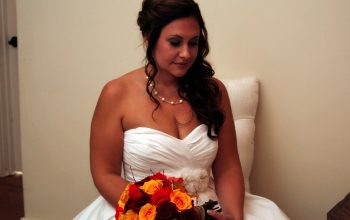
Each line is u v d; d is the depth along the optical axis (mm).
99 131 1419
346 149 1786
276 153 1875
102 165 1416
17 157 3135
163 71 1384
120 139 1410
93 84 2020
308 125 1806
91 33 1962
